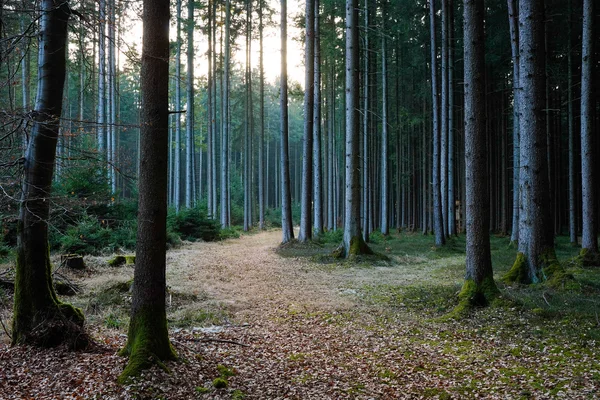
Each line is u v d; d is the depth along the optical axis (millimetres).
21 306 6027
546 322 7508
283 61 22219
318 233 22938
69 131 5648
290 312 8969
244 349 6641
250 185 38344
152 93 5242
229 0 30125
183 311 8672
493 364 5902
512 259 14844
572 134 18266
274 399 4871
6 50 5676
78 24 6320
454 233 23000
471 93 9125
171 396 4652
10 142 5801
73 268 11672
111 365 5168
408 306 9250
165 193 5422
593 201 13312
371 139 30625
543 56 10531
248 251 19453
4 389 4746
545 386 5035
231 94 38125
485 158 9102
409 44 28828
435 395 5012
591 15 13367
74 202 6871
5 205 5906
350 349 6734
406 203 37062
